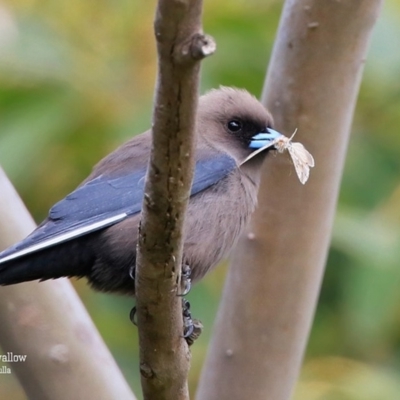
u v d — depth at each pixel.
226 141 10.34
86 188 9.59
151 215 6.98
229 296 10.35
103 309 12.92
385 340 12.88
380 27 12.35
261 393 10.28
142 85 11.84
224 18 12.35
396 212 12.20
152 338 7.64
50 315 9.80
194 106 6.45
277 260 10.22
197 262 9.52
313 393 12.59
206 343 12.63
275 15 12.61
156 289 7.36
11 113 12.03
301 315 10.30
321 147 10.13
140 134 10.62
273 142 9.84
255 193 10.09
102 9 11.97
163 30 6.08
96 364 9.80
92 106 11.87
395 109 12.57
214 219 9.61
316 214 10.20
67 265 9.17
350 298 12.01
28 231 9.95
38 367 9.76
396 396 12.48
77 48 11.99
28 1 12.19
